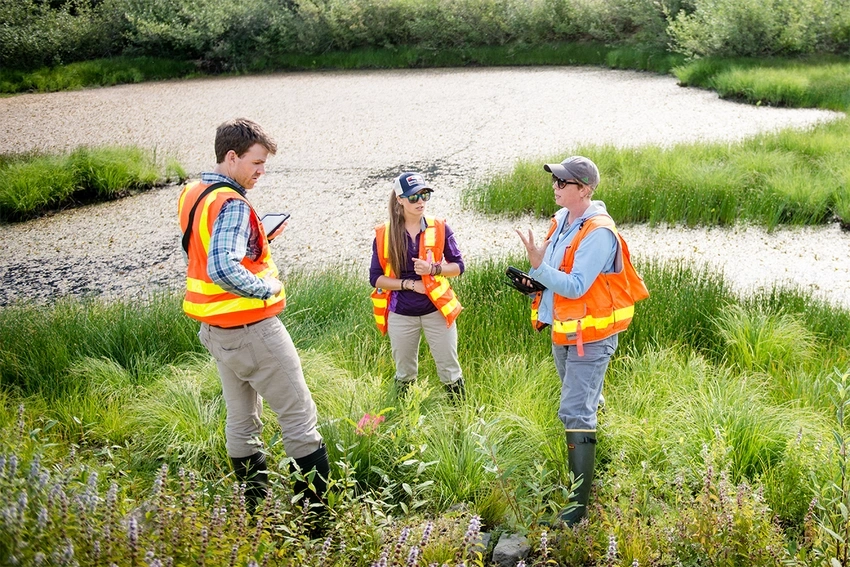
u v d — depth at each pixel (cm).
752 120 1436
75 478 303
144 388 508
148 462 430
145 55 2566
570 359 366
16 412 460
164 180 1227
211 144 1511
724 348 545
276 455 363
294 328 588
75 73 2362
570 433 362
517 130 1480
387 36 2550
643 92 1811
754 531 301
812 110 1511
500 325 570
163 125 1717
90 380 519
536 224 926
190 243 331
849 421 427
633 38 2308
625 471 369
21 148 1525
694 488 372
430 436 413
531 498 372
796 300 605
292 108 1847
